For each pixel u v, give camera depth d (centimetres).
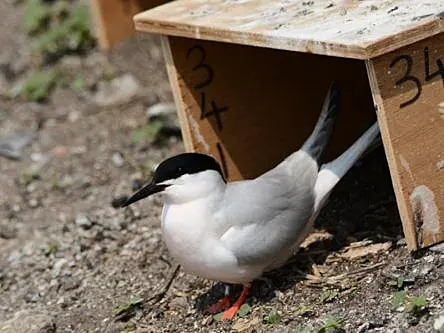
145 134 1349
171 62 1021
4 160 1380
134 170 1291
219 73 1044
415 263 872
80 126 1427
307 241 991
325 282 901
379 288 864
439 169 858
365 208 1034
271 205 881
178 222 871
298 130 1107
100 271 1056
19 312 1013
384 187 1066
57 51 1619
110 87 1503
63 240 1138
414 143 843
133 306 962
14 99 1534
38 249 1131
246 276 888
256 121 1075
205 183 871
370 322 819
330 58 1121
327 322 813
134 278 1026
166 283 995
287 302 893
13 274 1091
